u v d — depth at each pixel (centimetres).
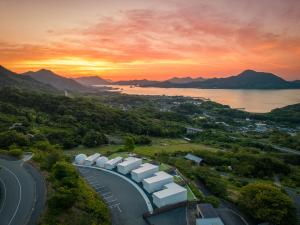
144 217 4788
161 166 7325
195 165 9106
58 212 3978
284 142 16600
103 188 5894
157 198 5138
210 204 5028
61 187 4456
